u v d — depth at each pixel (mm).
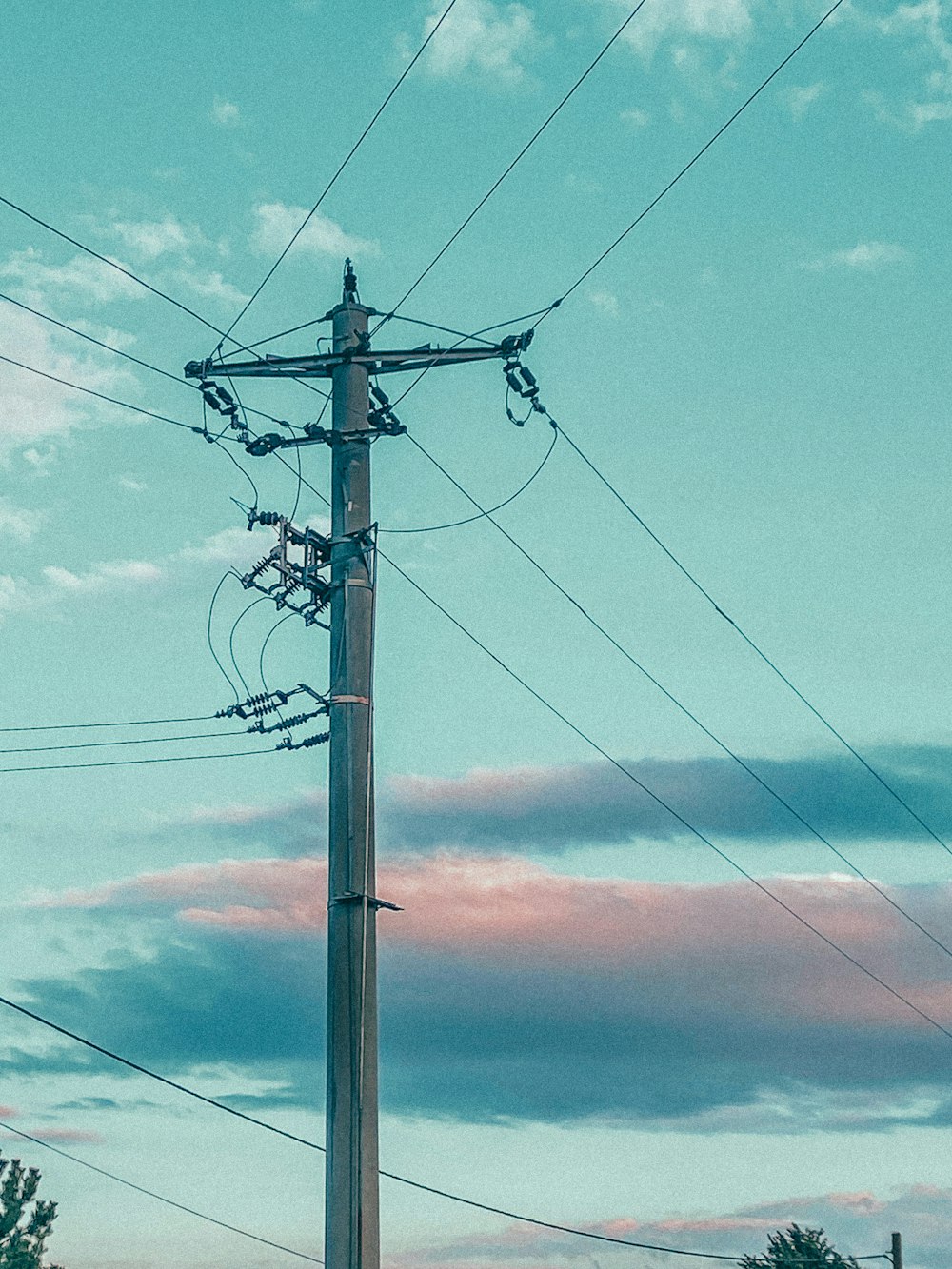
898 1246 39219
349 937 16297
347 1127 15797
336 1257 15477
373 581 17562
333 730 17016
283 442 18656
